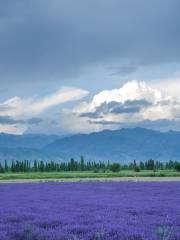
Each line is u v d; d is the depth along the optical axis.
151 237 17.16
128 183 68.44
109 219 22.83
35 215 25.12
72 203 33.56
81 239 17.19
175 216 24.03
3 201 36.31
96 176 116.62
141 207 29.42
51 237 17.66
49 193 47.00
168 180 82.88
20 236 18.42
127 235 17.66
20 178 110.00
